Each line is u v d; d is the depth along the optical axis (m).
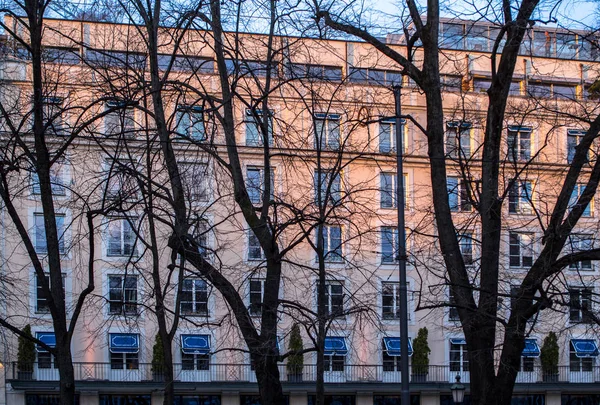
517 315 16.36
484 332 16.70
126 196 17.73
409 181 40.06
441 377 41.72
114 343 38.66
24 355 38.03
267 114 18.59
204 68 33.09
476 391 16.61
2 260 35.47
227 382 39.94
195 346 38.50
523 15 16.89
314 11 18.64
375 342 40.88
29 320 38.03
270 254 17.73
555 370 43.16
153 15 19.41
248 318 17.31
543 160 35.38
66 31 28.23
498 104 17.30
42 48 23.67
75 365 38.44
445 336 41.66
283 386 40.41
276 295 17.67
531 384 42.91
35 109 16.16
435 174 17.41
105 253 37.34
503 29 16.77
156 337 38.84
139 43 21.27
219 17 18.31
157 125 17.91
